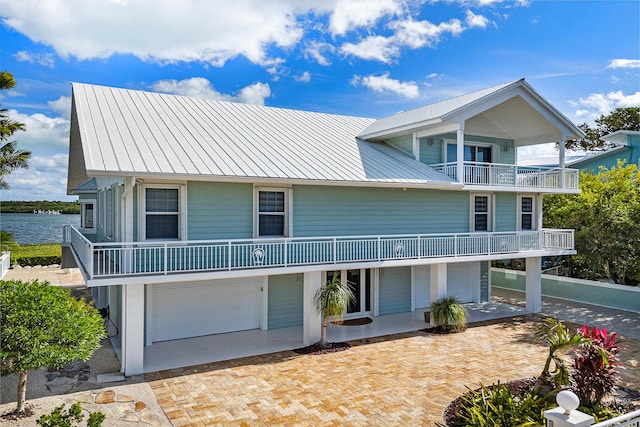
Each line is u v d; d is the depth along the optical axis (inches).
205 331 502.9
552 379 320.5
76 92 546.9
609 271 704.4
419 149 631.2
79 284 846.5
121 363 393.1
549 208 792.3
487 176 644.7
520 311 642.2
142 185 435.8
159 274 392.5
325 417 303.3
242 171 443.2
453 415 302.4
